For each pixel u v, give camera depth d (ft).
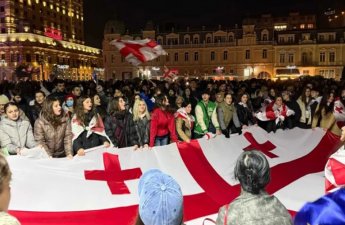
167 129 26.07
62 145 21.45
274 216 9.69
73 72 340.59
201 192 22.06
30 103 32.30
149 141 25.20
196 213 19.60
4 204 8.22
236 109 32.40
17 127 20.67
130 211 19.01
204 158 25.66
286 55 205.77
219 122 28.60
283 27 291.17
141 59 43.75
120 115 25.48
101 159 21.74
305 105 34.88
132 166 22.49
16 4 308.40
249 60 211.20
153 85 55.62
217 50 216.13
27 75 179.73
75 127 22.38
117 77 229.04
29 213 17.92
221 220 10.09
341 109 31.60
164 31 230.48
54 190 19.20
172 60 222.69
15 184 18.61
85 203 19.08
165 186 8.39
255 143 29.96
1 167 8.16
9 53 284.20
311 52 201.87
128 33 231.09
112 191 20.07
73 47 347.77
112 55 229.86
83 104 22.89
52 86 57.16
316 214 11.53
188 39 220.43
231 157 27.27
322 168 27.66
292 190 22.94
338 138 31.12
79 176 20.35
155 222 8.11
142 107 25.48
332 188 16.84
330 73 199.41
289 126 32.78
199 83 63.10
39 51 291.79
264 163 10.18
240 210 9.83
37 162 19.84
